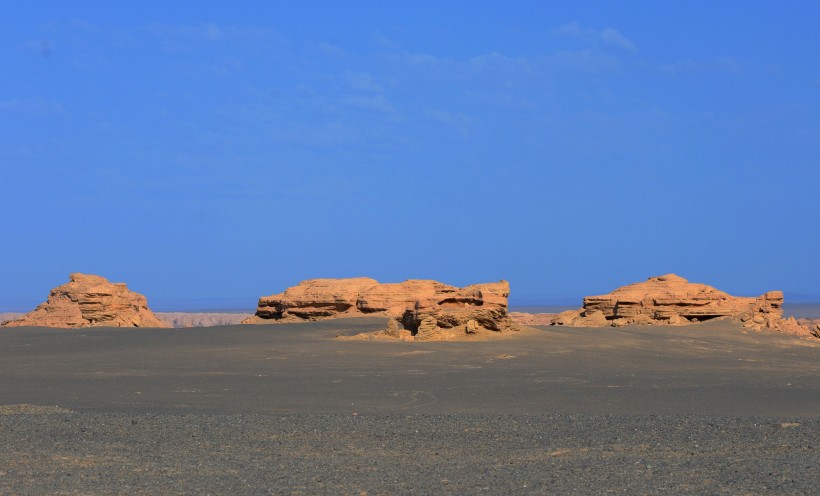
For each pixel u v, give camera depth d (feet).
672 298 299.79
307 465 77.41
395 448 85.35
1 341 238.07
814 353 233.55
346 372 173.78
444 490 68.13
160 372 174.40
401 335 234.58
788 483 68.90
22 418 100.27
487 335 235.20
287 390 145.69
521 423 98.89
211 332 254.68
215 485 69.97
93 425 96.02
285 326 268.21
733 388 152.46
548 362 194.49
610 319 309.63
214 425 96.32
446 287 304.30
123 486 69.62
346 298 301.43
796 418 104.99
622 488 68.33
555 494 66.59
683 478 71.46
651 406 127.65
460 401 132.36
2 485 69.82
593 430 94.27
